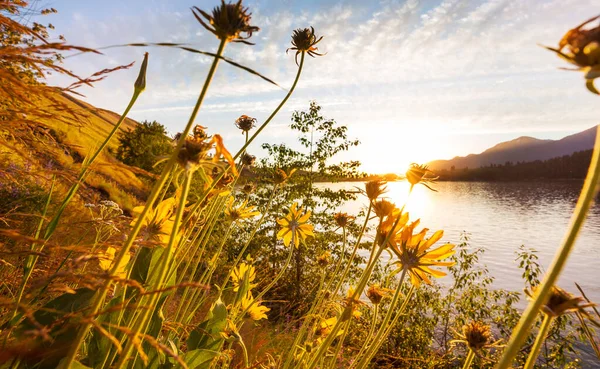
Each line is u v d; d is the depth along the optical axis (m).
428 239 1.04
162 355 1.03
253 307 2.09
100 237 0.98
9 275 0.88
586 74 0.36
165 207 0.96
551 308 0.51
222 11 0.51
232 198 2.05
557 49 0.37
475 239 59.53
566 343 5.60
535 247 51.34
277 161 9.65
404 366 5.99
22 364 0.66
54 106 0.74
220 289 1.80
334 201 9.82
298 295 7.50
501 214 98.50
